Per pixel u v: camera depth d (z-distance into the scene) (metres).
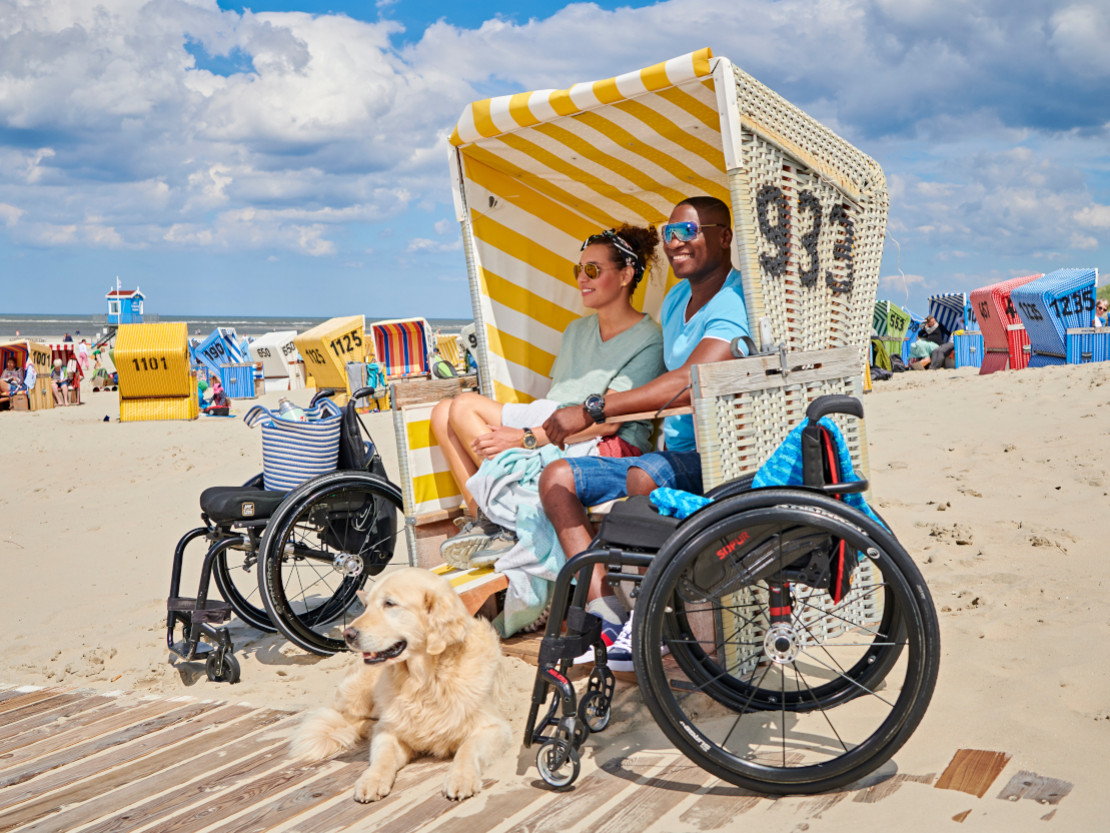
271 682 4.29
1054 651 3.57
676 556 2.66
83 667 4.63
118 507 9.27
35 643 5.16
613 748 3.15
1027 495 6.16
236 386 24.02
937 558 4.99
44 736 3.65
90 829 2.79
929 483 6.82
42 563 7.22
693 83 3.77
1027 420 8.62
